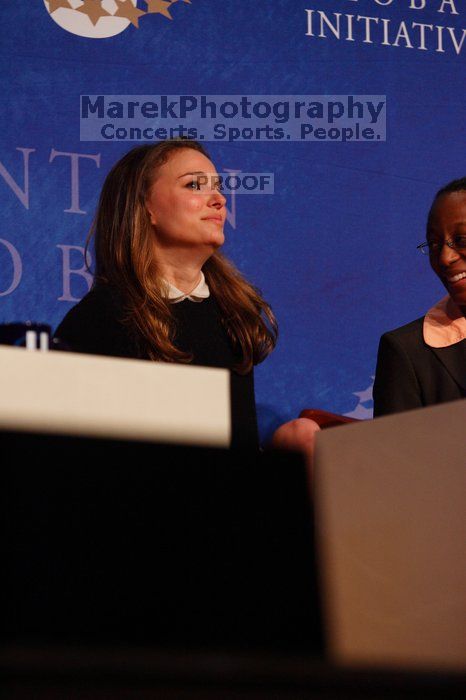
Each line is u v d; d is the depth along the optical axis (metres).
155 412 1.78
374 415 5.06
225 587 1.62
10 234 5.72
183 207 4.83
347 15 6.50
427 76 6.60
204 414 1.82
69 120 5.90
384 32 6.56
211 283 4.96
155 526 1.61
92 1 6.00
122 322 4.51
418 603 2.35
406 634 2.36
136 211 4.87
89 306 4.60
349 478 2.48
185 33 6.17
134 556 1.58
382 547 2.41
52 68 5.91
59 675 1.08
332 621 2.44
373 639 2.40
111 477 1.60
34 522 1.54
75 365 1.73
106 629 1.54
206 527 1.64
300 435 4.09
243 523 1.66
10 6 5.88
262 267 6.14
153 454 1.63
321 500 2.52
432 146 6.54
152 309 4.55
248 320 4.89
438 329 5.12
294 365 6.09
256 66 6.29
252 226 6.16
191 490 1.64
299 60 6.38
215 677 1.10
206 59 6.20
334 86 6.42
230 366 4.74
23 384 1.68
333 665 1.13
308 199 6.27
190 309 4.76
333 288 6.23
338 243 6.28
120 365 1.76
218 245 4.90
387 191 6.41
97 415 1.73
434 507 2.33
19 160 5.78
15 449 1.55
